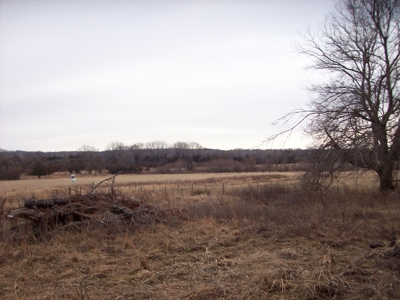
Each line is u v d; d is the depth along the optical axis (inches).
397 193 609.0
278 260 258.5
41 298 208.5
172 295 203.3
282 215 449.4
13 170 2628.0
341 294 196.2
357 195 614.2
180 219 467.5
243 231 375.6
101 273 252.2
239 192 854.5
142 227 408.8
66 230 386.0
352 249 289.7
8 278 251.8
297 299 190.9
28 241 352.8
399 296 189.3
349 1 703.7
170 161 3312.0
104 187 1343.5
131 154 3590.1
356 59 679.7
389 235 323.0
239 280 220.4
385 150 613.3
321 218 419.2
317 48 997.2
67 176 2815.0
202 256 287.1
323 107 668.7
